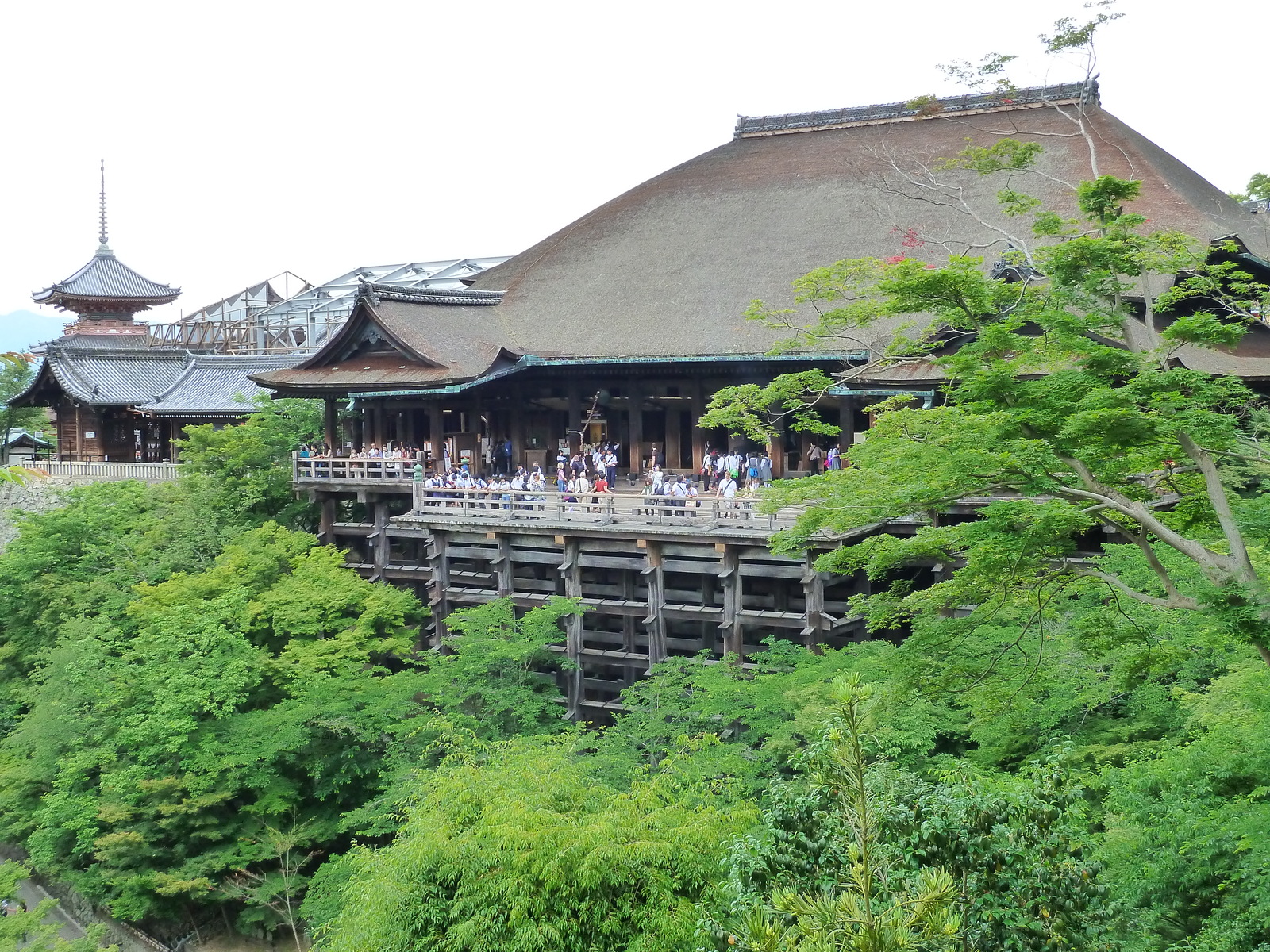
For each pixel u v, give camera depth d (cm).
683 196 5678
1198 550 1639
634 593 4112
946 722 2486
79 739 3347
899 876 1141
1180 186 4703
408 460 4466
